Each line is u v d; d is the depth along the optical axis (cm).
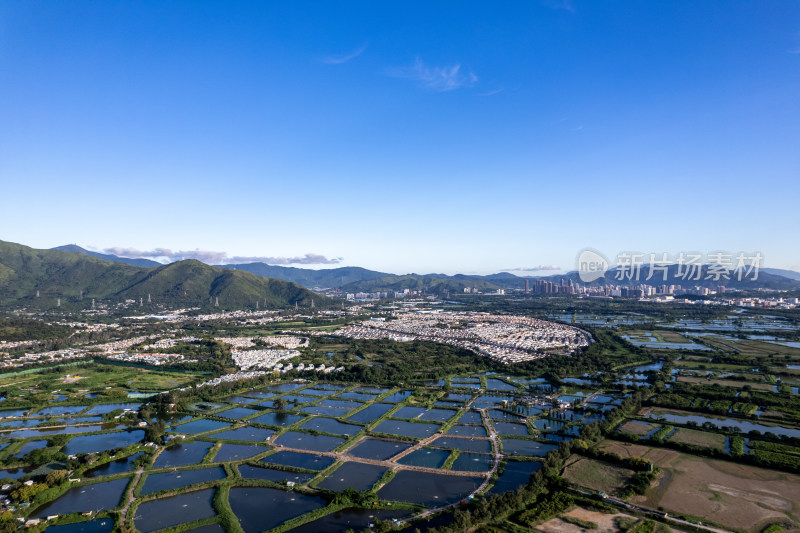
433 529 16175
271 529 17288
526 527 16950
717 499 18738
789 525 16738
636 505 18288
